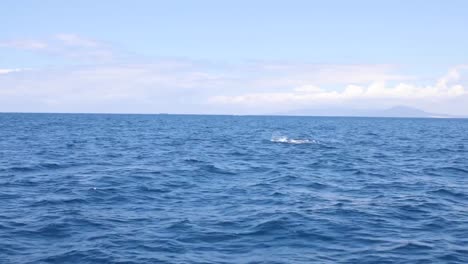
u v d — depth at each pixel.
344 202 16.02
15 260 9.59
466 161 31.02
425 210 14.80
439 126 126.69
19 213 13.74
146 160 29.42
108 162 27.92
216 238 11.42
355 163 29.33
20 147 37.28
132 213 14.11
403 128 104.56
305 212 14.26
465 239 11.50
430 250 10.56
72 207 14.67
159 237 11.42
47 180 20.17
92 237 11.31
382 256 10.12
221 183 20.55
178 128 87.12
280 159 31.50
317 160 30.91
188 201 16.23
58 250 10.27
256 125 113.19
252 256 10.09
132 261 9.61
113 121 131.12
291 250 10.54
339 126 113.69
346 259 9.92
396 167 27.25
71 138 50.94
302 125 118.44
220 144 45.62
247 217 13.61
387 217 13.73
